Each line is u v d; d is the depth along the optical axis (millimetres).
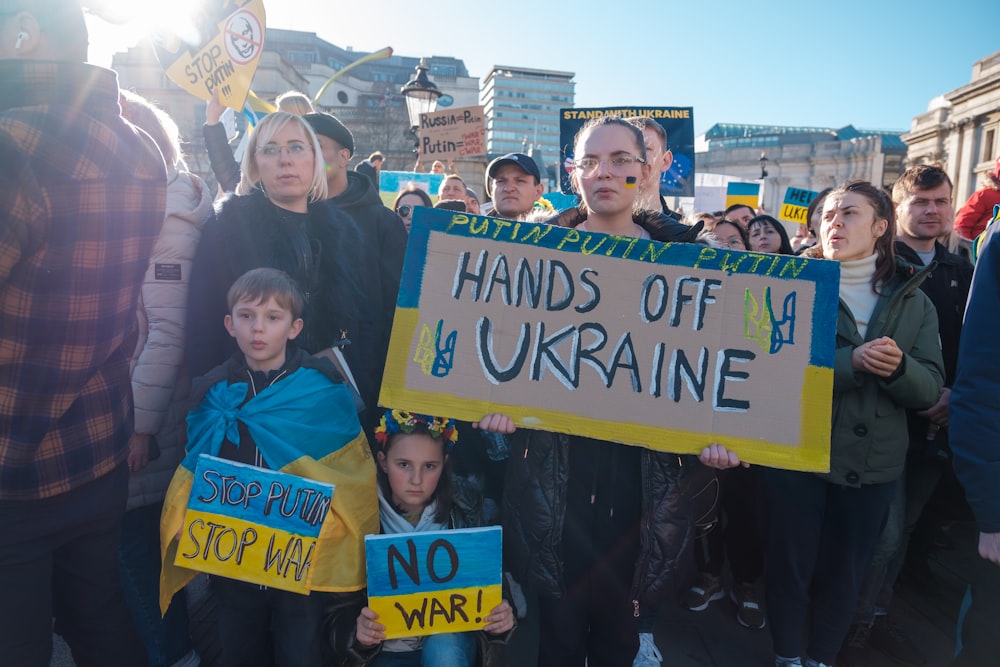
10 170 1282
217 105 3166
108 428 1603
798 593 2268
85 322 1457
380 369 2480
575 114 5406
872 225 2225
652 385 1850
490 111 116562
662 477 1839
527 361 1879
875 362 2053
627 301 1893
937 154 30750
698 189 9320
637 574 1844
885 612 2672
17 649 1477
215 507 1769
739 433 1813
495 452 2559
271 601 1911
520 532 1875
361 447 2004
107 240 1463
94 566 1677
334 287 2320
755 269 1880
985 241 1693
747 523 2775
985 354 1642
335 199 2633
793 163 46562
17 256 1318
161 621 2205
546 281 1913
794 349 1844
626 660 1928
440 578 1836
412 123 9312
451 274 1927
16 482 1427
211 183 17500
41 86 1370
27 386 1416
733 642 2709
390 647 1979
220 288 2178
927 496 2645
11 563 1462
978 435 1644
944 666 2494
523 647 2613
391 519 2059
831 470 2197
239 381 1960
